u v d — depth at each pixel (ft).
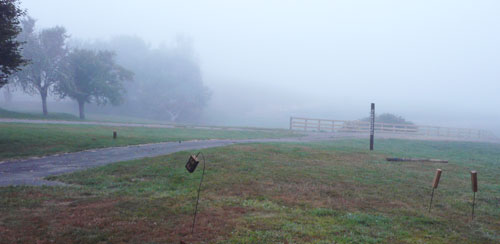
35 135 70.49
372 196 35.45
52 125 99.19
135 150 62.75
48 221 23.24
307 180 41.60
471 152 100.63
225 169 45.57
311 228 23.72
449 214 30.19
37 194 31.01
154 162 48.88
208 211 27.12
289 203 31.19
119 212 25.86
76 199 29.89
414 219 27.68
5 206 26.71
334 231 23.30
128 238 20.63
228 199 31.37
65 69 166.09
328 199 33.32
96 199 29.78
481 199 36.68
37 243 19.40
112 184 36.70
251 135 111.96
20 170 43.86
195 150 61.67
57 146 62.23
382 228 24.77
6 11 60.75
